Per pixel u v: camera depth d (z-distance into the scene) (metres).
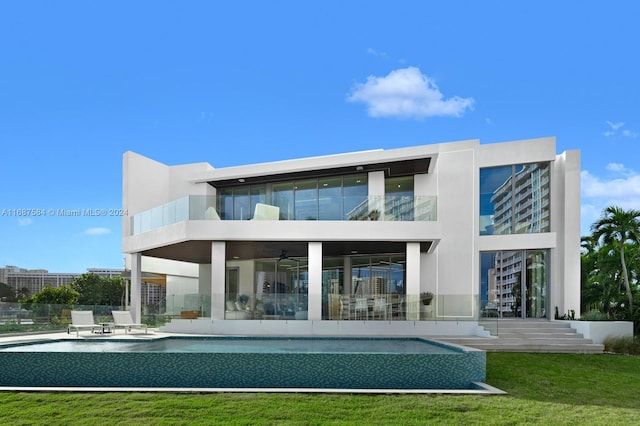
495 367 13.00
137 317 22.42
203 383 10.03
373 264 23.66
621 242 20.48
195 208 19.17
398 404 8.63
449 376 10.25
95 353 10.14
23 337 15.77
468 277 21.25
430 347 13.21
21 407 8.34
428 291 21.69
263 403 8.56
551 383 11.46
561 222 20.55
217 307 19.02
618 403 9.86
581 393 10.62
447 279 21.50
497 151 21.36
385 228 18.86
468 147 21.80
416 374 10.20
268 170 21.81
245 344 13.99
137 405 8.39
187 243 20.14
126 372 10.07
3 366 10.15
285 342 14.88
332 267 24.44
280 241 19.58
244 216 19.44
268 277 25.22
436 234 18.73
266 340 15.70
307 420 7.77
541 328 18.12
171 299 19.67
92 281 48.75
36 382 10.12
